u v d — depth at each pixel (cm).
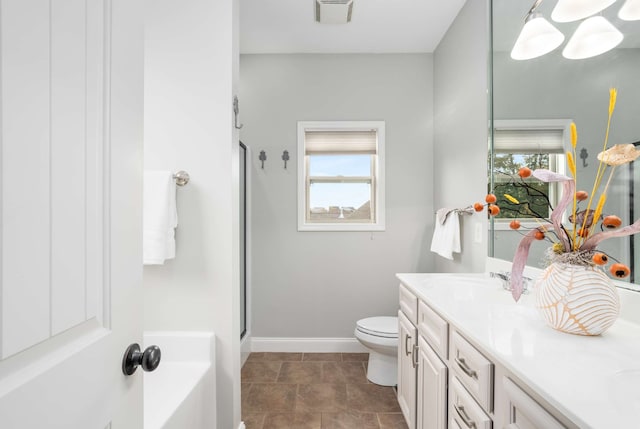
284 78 262
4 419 35
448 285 146
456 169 212
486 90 171
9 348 36
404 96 261
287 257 263
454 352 102
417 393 142
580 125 110
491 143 163
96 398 50
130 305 60
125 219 58
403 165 262
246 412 180
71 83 46
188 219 146
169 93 146
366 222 271
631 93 92
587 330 82
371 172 272
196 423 124
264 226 263
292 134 262
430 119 260
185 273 147
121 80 57
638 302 90
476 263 184
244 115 262
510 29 149
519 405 67
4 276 36
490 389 80
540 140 129
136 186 62
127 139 59
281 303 263
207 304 147
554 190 123
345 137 266
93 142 51
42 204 41
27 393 38
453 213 201
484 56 174
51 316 42
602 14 100
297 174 262
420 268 261
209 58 146
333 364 239
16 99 37
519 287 95
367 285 263
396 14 212
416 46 252
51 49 42
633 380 61
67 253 45
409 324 153
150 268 147
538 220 131
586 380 61
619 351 75
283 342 262
